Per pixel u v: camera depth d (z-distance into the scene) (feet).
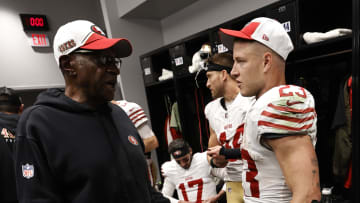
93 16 12.04
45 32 10.56
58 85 10.87
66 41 1.87
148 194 2.25
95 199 1.80
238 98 4.18
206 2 9.12
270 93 1.98
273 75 2.12
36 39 10.27
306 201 1.67
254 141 2.10
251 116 2.07
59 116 1.88
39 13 10.46
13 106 5.29
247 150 2.22
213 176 5.44
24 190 1.69
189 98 9.52
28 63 10.12
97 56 1.90
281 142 1.83
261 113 1.94
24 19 9.87
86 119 1.99
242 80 2.20
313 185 1.71
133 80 10.77
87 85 1.95
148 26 11.09
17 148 1.75
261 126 1.91
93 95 2.00
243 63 2.17
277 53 2.08
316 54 6.39
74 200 1.80
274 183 2.09
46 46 10.56
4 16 9.60
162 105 11.01
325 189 5.55
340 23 5.87
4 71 9.55
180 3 9.47
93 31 1.96
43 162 1.75
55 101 1.93
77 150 1.82
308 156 1.77
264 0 7.32
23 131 1.77
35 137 1.76
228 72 4.32
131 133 2.36
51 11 10.77
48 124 1.81
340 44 5.39
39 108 1.89
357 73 4.39
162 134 10.94
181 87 8.73
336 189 6.19
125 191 1.97
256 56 2.10
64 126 1.85
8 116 4.92
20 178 1.72
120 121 2.33
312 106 1.95
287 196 2.07
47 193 1.71
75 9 11.46
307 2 5.35
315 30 5.73
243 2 7.93
